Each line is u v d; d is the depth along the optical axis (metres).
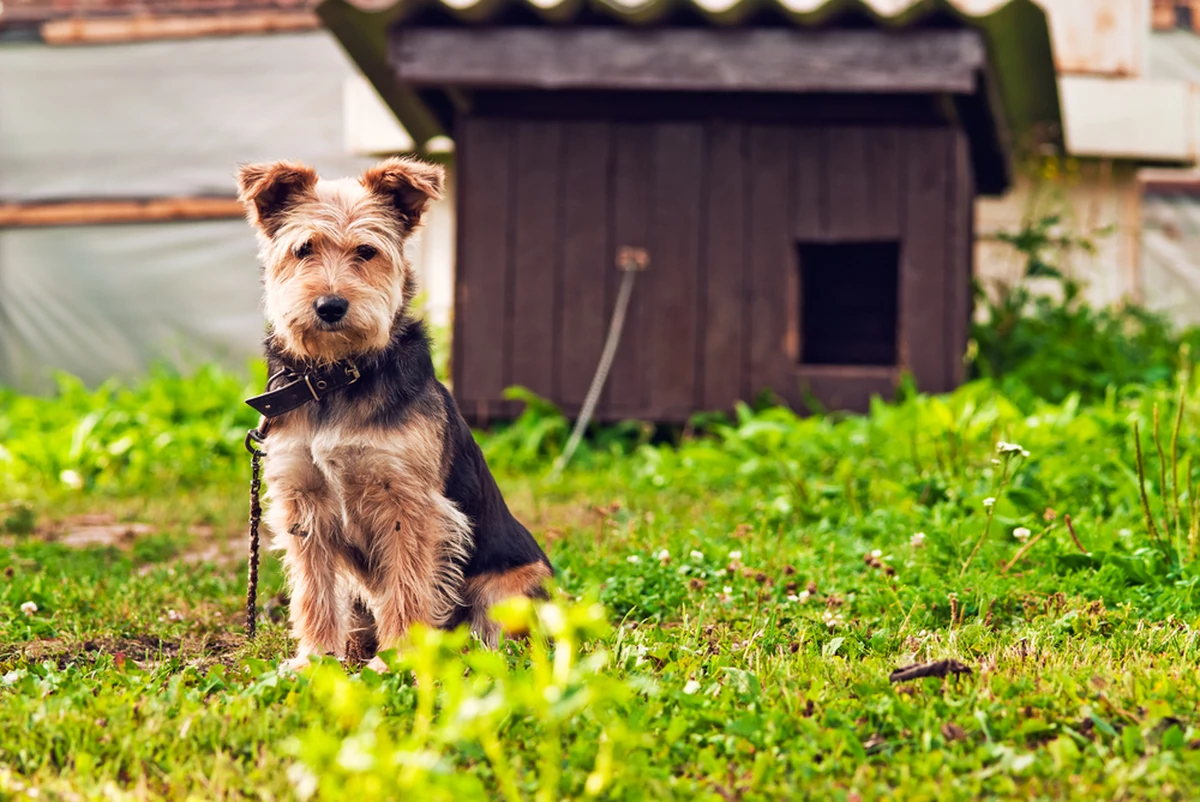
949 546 5.12
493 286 9.62
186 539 6.69
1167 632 4.07
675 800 2.81
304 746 2.59
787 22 8.76
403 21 8.89
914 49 8.63
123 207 14.39
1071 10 12.83
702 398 9.52
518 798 2.61
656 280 9.54
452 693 2.50
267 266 4.25
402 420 4.06
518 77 8.94
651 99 9.55
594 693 2.42
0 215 14.48
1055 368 9.76
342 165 14.09
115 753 3.08
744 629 4.29
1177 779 2.82
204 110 14.30
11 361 14.63
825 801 2.80
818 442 7.87
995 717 3.22
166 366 12.98
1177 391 8.62
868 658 3.89
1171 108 12.62
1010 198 13.16
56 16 14.37
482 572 4.38
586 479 8.28
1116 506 5.93
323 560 4.23
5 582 5.27
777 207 9.45
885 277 11.07
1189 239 13.63
